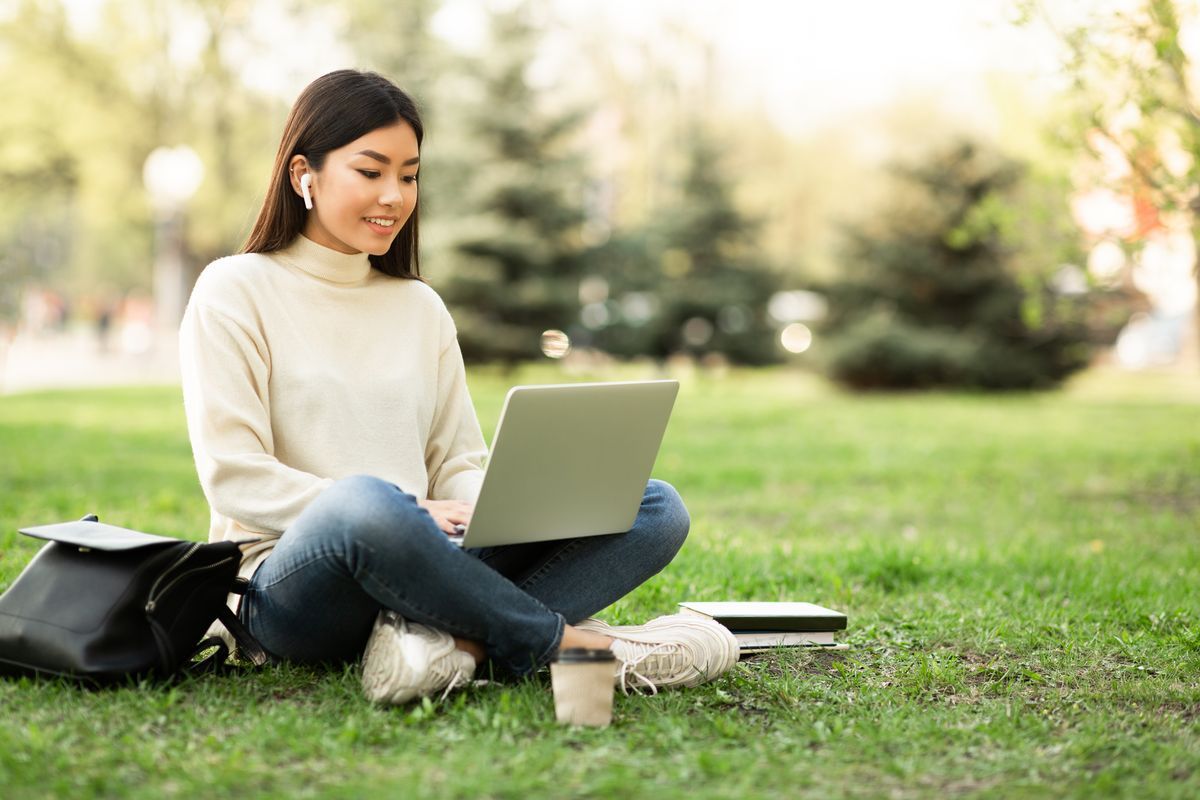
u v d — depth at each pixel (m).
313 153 2.90
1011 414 14.16
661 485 3.06
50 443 9.26
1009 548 5.34
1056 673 3.23
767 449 10.05
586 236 19.11
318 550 2.60
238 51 27.47
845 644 3.44
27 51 27.27
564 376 19.53
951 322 18.03
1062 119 7.33
